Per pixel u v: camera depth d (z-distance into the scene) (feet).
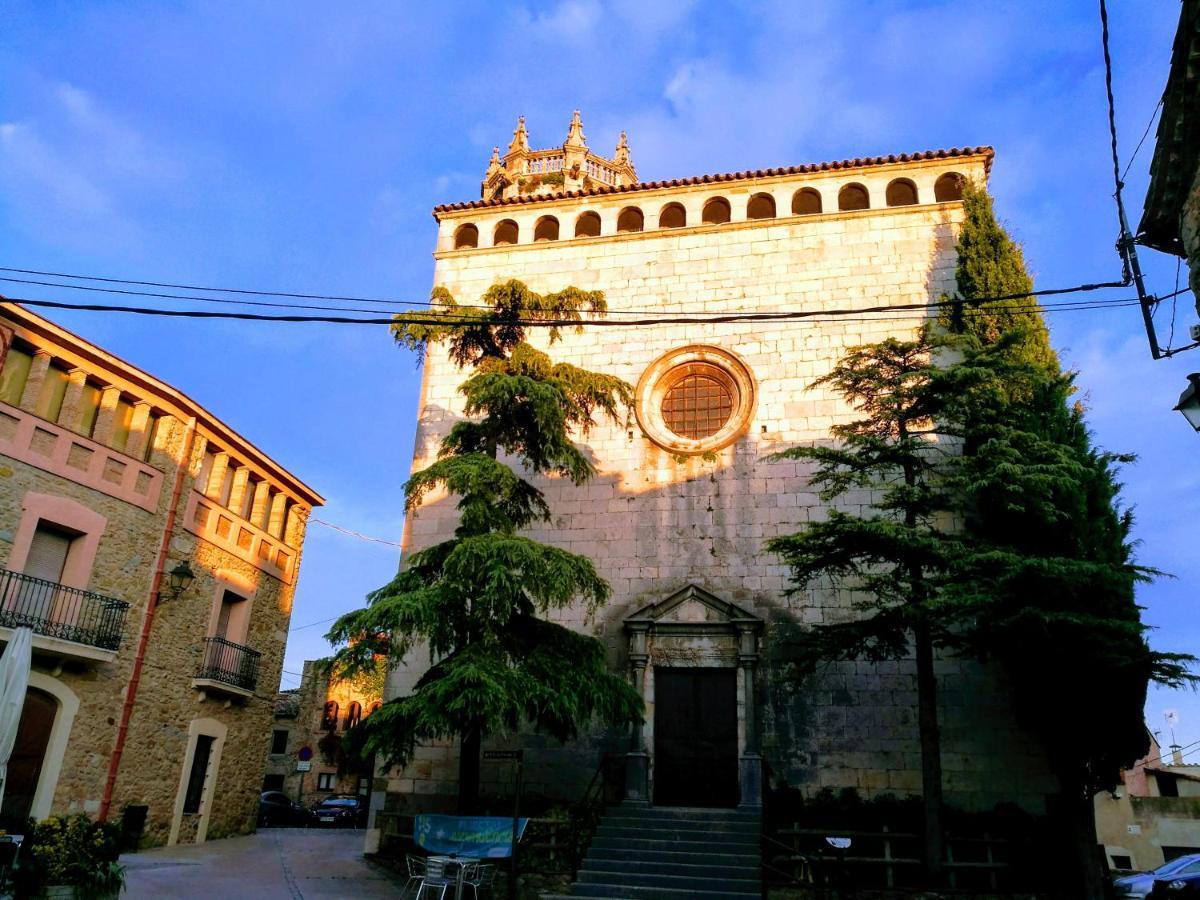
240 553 73.05
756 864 46.91
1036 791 53.16
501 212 79.25
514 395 50.37
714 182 75.10
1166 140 32.83
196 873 48.78
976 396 50.26
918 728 55.62
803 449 50.98
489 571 44.47
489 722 41.14
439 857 44.06
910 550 47.19
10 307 51.57
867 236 70.03
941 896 43.62
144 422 61.46
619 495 65.72
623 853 48.44
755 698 57.82
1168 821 95.61
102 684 55.88
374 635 45.60
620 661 60.95
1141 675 45.85
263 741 76.84
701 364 69.00
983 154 70.69
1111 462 51.70
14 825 35.94
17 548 50.98
